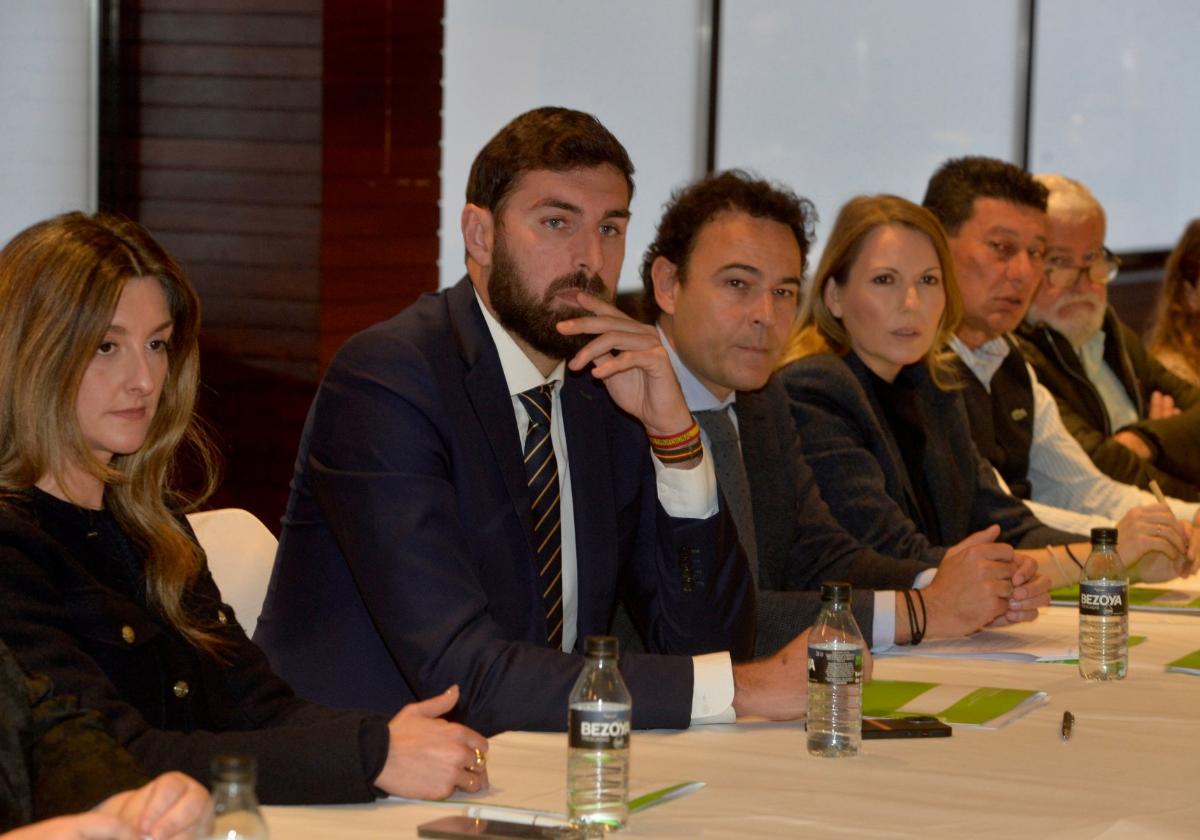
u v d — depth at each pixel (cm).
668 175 849
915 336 452
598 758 218
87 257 250
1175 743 273
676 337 400
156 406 262
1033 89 1111
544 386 323
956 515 470
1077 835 217
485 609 294
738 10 877
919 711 291
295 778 229
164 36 698
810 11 923
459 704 282
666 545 338
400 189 715
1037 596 384
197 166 699
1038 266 532
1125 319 1234
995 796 236
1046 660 348
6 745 218
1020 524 480
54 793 214
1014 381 546
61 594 248
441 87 727
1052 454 555
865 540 426
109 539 264
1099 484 550
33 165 672
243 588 339
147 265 256
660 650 340
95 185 693
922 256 452
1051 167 1139
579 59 795
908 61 995
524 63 768
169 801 191
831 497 430
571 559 325
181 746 233
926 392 477
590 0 796
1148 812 229
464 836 213
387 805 231
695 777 245
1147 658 351
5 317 250
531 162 311
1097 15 1170
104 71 693
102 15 690
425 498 295
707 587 338
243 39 688
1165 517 441
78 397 251
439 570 291
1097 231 607
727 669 281
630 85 822
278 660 315
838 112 948
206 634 270
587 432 330
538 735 274
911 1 992
